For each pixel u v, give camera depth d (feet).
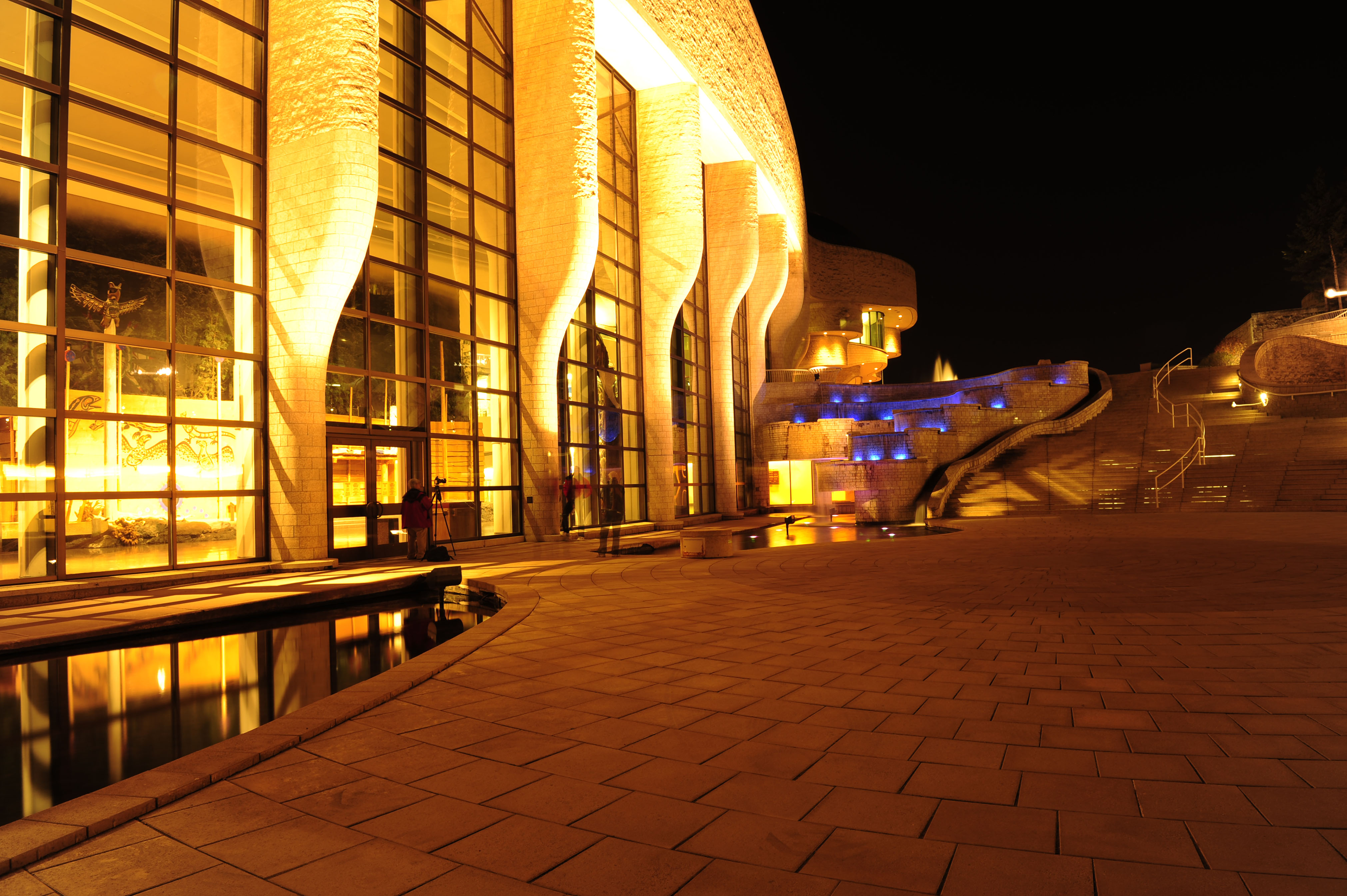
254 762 14.11
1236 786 12.28
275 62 44.88
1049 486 88.33
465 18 61.36
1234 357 138.21
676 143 86.17
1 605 31.19
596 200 63.87
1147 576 35.78
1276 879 9.34
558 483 64.13
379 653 26.00
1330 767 13.01
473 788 12.84
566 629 26.37
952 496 89.51
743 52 102.78
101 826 11.33
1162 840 10.44
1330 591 30.78
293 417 43.47
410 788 12.89
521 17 65.46
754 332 120.98
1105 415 111.14
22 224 34.94
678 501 94.53
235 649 26.66
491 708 17.43
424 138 56.18
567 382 70.13
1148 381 124.47
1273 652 21.16
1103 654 21.18
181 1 41.57
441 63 58.75
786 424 114.93
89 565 36.37
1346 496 70.23
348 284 43.98
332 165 42.63
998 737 14.80
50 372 35.53
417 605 36.14
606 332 79.25
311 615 33.24
